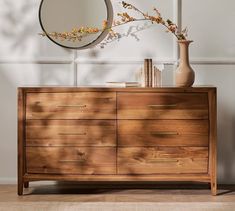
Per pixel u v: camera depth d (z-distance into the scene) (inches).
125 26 205.8
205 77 205.9
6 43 206.1
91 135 185.3
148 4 205.0
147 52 205.9
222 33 205.0
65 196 187.2
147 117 185.0
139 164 185.3
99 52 206.4
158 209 170.4
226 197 185.0
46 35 205.3
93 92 185.0
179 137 185.2
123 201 180.1
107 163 185.6
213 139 184.1
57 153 185.9
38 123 185.9
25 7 205.5
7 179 207.5
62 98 185.3
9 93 207.0
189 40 195.3
